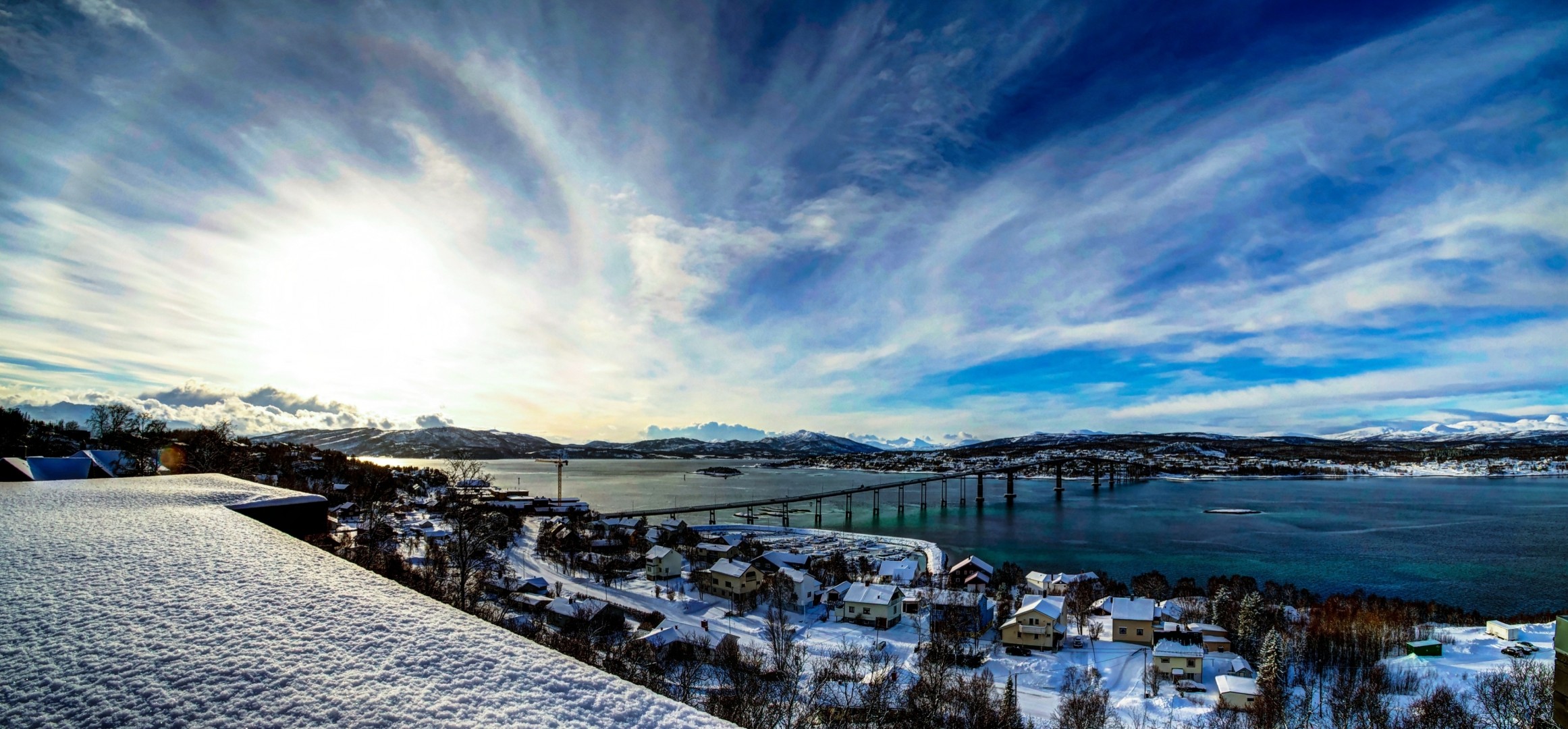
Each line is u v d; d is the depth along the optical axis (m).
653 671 30.98
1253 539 122.19
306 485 87.56
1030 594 75.50
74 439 86.81
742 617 64.62
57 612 5.58
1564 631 8.08
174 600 5.99
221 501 13.55
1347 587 82.38
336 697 4.16
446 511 98.94
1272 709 38.88
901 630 60.78
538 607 46.53
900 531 142.62
